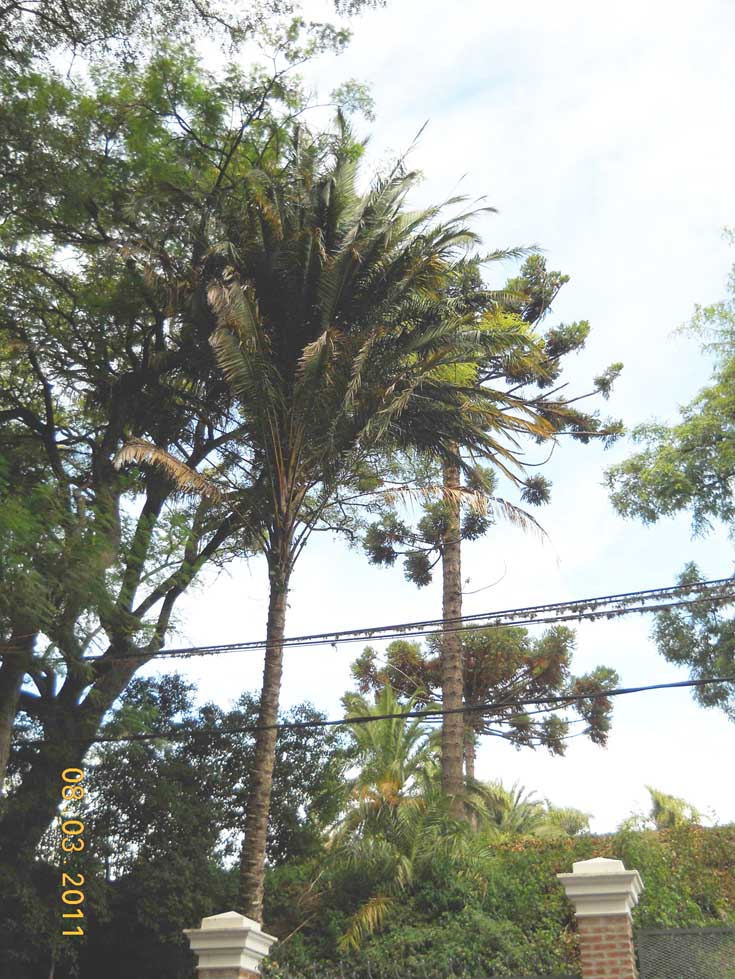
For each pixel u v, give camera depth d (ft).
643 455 99.19
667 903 59.82
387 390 62.34
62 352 75.72
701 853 66.54
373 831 68.80
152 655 58.85
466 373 71.92
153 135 72.18
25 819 61.41
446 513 98.68
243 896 51.78
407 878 64.59
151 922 61.77
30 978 62.59
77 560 56.34
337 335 61.57
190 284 69.77
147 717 65.00
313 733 73.97
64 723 65.05
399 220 68.90
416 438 69.67
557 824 103.81
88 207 71.61
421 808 68.74
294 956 60.70
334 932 62.13
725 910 60.59
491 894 63.93
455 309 70.33
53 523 57.00
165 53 73.00
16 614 54.95
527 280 105.60
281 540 60.44
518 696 111.55
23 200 67.87
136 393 74.54
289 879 67.72
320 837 70.95
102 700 66.74
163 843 64.85
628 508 96.63
